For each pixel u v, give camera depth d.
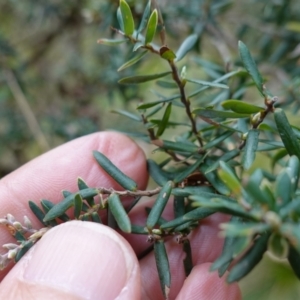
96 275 0.12
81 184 0.12
